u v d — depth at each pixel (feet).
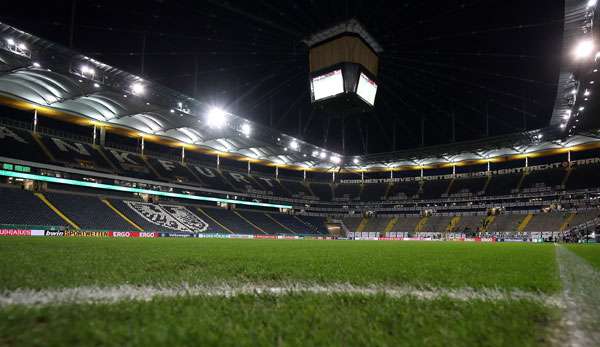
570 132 164.96
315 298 10.14
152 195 176.45
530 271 18.13
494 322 7.65
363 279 14.37
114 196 162.40
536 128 178.40
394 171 260.62
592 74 106.52
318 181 261.03
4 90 123.95
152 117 154.40
